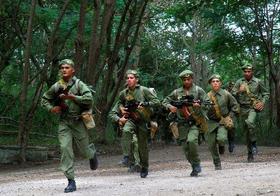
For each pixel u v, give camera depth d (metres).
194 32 35.09
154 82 36.38
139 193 7.66
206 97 9.80
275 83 23.78
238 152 17.25
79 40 18.09
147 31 36.84
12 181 11.82
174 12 23.44
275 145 23.95
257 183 8.08
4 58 21.88
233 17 24.00
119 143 22.33
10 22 21.08
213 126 11.02
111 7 18.34
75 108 8.38
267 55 24.73
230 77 35.62
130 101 9.69
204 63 37.94
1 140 19.12
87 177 11.36
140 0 22.64
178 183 8.78
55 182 10.54
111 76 21.55
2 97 22.17
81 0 18.00
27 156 17.97
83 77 18.75
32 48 22.56
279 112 24.17
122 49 26.95
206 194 7.14
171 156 17.75
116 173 12.09
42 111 21.28
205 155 17.05
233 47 24.55
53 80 22.64
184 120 9.79
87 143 8.54
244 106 13.11
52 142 20.50
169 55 39.53
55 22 19.81
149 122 9.85
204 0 22.66
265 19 23.45
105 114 21.31
